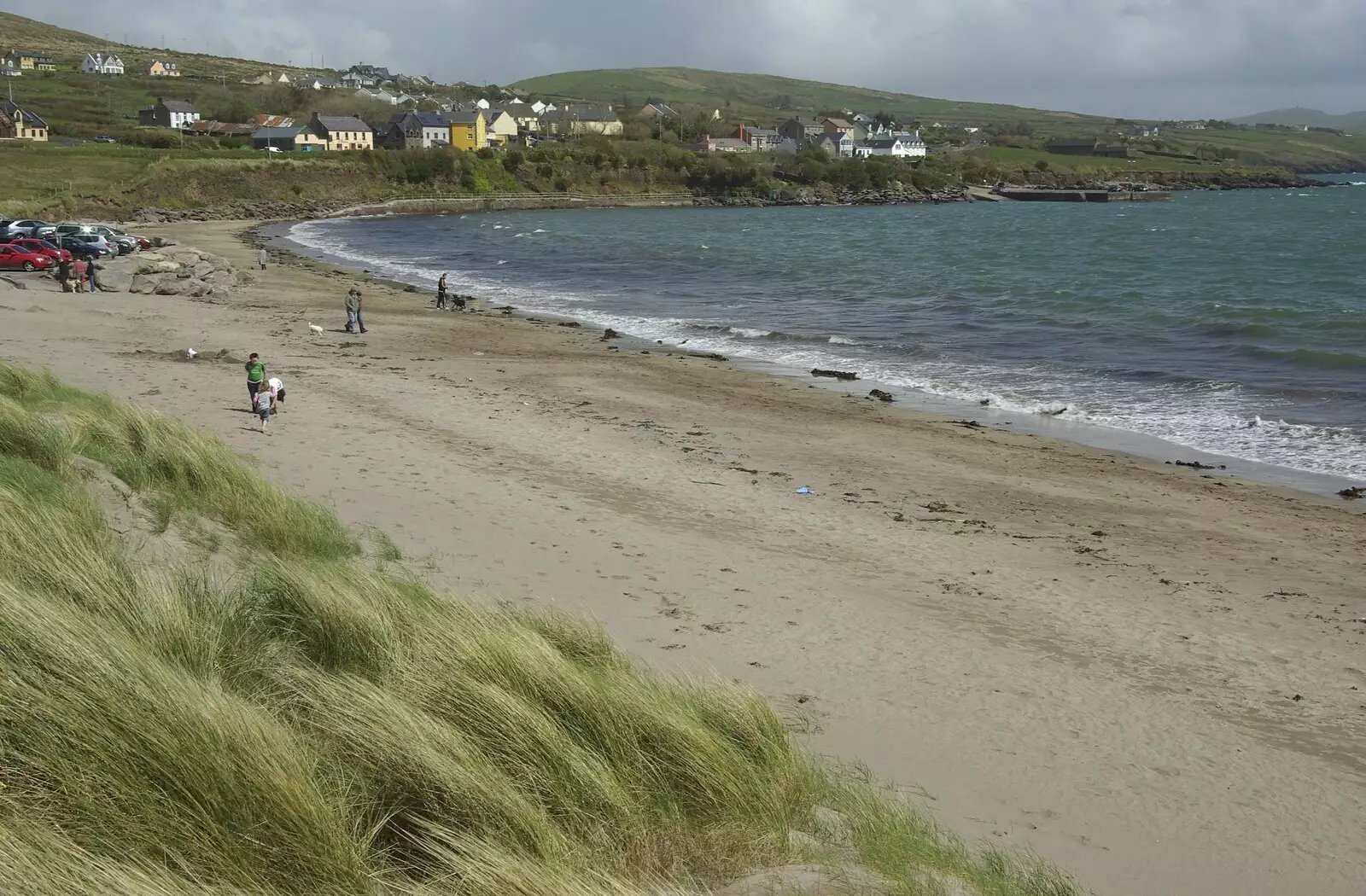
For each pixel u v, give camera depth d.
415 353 29.73
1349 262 65.12
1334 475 18.98
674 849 5.24
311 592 7.62
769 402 24.59
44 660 4.94
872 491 16.97
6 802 4.11
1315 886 6.76
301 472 15.10
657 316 41.62
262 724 4.91
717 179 163.62
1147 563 13.77
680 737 6.08
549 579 11.38
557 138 193.62
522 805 4.95
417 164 139.00
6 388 15.59
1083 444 21.25
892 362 31.03
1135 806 7.63
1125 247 79.00
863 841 5.82
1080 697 9.49
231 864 4.15
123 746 4.46
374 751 5.17
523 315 41.44
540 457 17.61
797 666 9.68
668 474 17.14
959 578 12.73
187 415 18.61
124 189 105.94
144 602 6.59
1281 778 8.20
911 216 134.00
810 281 54.56
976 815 7.27
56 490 9.69
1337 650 10.95
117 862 3.95
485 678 6.28
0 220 58.41
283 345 29.66
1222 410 24.20
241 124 165.88
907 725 8.66
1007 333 36.31
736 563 12.68
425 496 14.41
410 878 4.52
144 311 34.53
